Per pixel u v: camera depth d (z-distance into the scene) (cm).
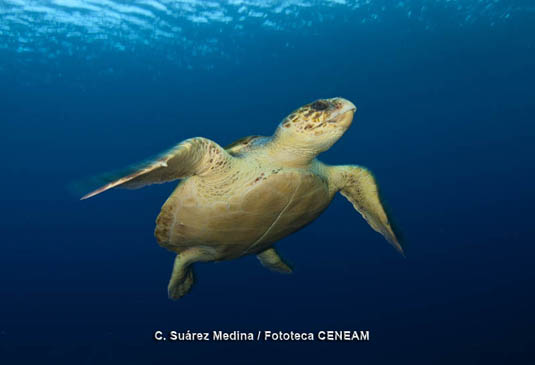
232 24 2611
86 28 2500
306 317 1460
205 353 1252
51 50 2823
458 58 3312
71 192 210
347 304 1560
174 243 424
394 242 463
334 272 2031
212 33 2745
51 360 1244
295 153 368
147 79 3725
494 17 2544
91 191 218
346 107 347
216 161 317
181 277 481
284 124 357
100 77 3553
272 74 3762
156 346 1301
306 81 3972
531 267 1723
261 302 1659
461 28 2714
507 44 3011
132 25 2525
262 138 458
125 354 1264
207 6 2333
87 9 2247
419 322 1377
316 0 2330
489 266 1823
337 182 436
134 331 1418
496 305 1422
